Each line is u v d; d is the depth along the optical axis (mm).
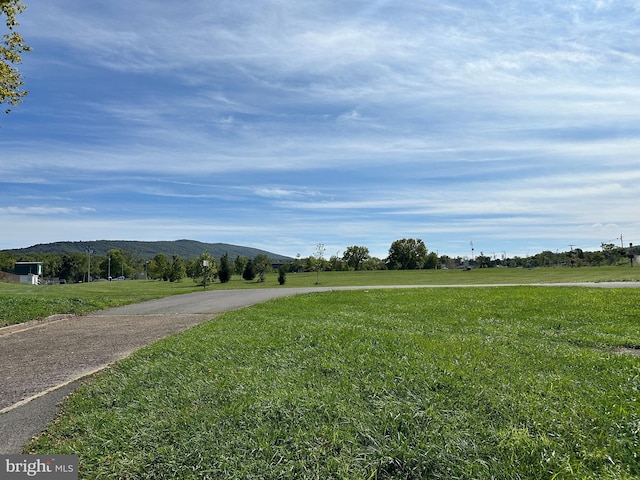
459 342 7008
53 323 12289
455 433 3396
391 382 4609
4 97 12828
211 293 23469
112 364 6582
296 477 3012
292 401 4105
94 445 3676
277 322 9711
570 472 2912
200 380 5094
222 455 3271
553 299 14758
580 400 4176
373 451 3209
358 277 53094
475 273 57656
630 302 13328
